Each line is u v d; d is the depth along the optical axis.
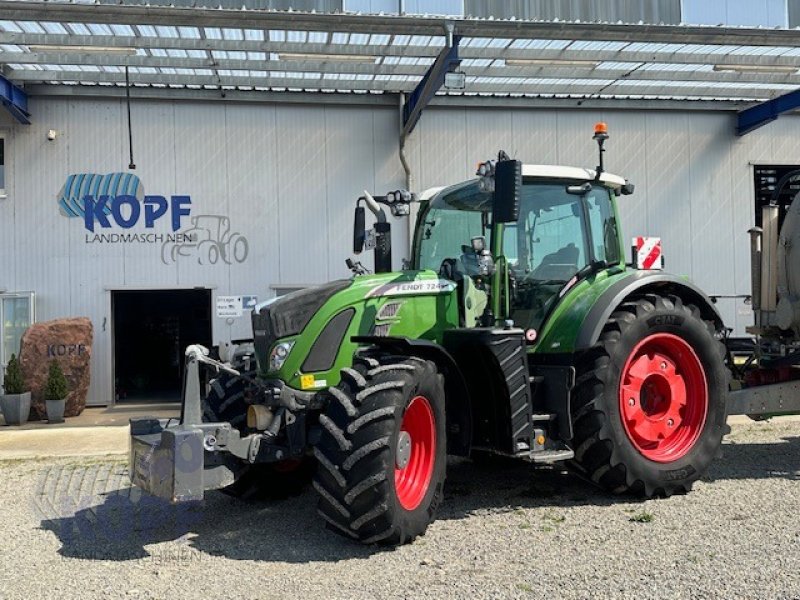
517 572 3.74
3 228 11.45
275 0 9.91
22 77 10.93
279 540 4.43
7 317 11.42
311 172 11.99
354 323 4.69
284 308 4.67
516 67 10.98
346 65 10.69
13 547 4.45
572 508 5.00
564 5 10.66
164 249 11.70
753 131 13.11
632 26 9.36
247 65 10.61
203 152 11.78
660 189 12.88
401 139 11.99
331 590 3.57
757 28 9.54
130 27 9.22
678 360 5.51
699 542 4.15
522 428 4.71
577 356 5.14
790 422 8.55
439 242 5.74
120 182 11.62
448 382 4.78
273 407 4.54
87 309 11.56
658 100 12.71
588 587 3.51
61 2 8.30
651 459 5.20
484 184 4.74
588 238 5.65
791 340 6.25
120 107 11.62
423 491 4.38
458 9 10.41
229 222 11.84
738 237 13.06
